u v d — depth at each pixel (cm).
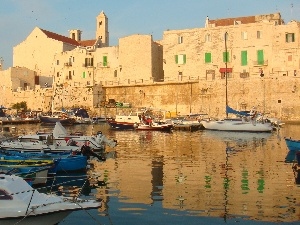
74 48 11119
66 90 9262
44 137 3397
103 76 9750
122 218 1633
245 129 5969
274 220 1603
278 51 7850
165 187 2167
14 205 1375
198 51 8425
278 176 2466
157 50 9275
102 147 3650
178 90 8325
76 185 2214
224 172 2606
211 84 8000
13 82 10256
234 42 8162
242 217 1642
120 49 9244
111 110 8681
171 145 4225
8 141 3331
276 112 7462
